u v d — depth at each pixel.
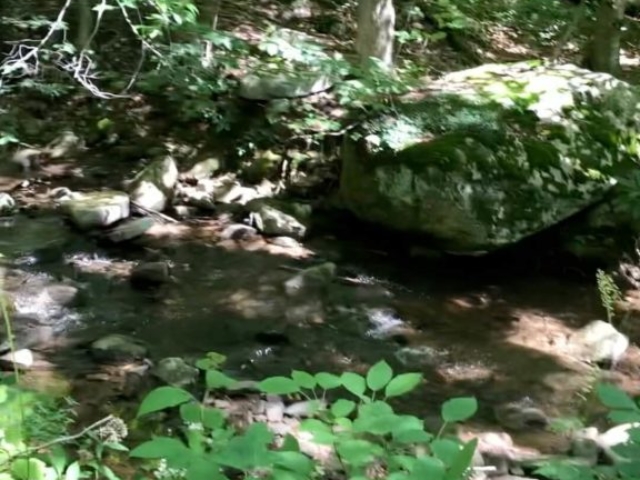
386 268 5.45
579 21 8.54
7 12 7.42
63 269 4.98
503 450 3.40
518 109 5.66
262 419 3.50
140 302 4.70
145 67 7.25
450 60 8.53
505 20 9.34
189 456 1.26
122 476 2.79
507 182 5.28
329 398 3.78
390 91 5.88
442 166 5.27
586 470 1.65
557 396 4.08
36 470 1.74
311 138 6.54
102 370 3.86
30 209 5.69
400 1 8.77
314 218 6.01
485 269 5.55
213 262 5.28
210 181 6.36
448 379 4.19
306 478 1.26
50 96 6.73
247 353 4.25
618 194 5.46
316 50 5.88
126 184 6.10
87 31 6.98
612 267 5.54
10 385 2.47
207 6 7.10
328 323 4.68
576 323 4.93
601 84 5.96
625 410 1.58
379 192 5.46
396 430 1.41
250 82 6.66
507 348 4.55
